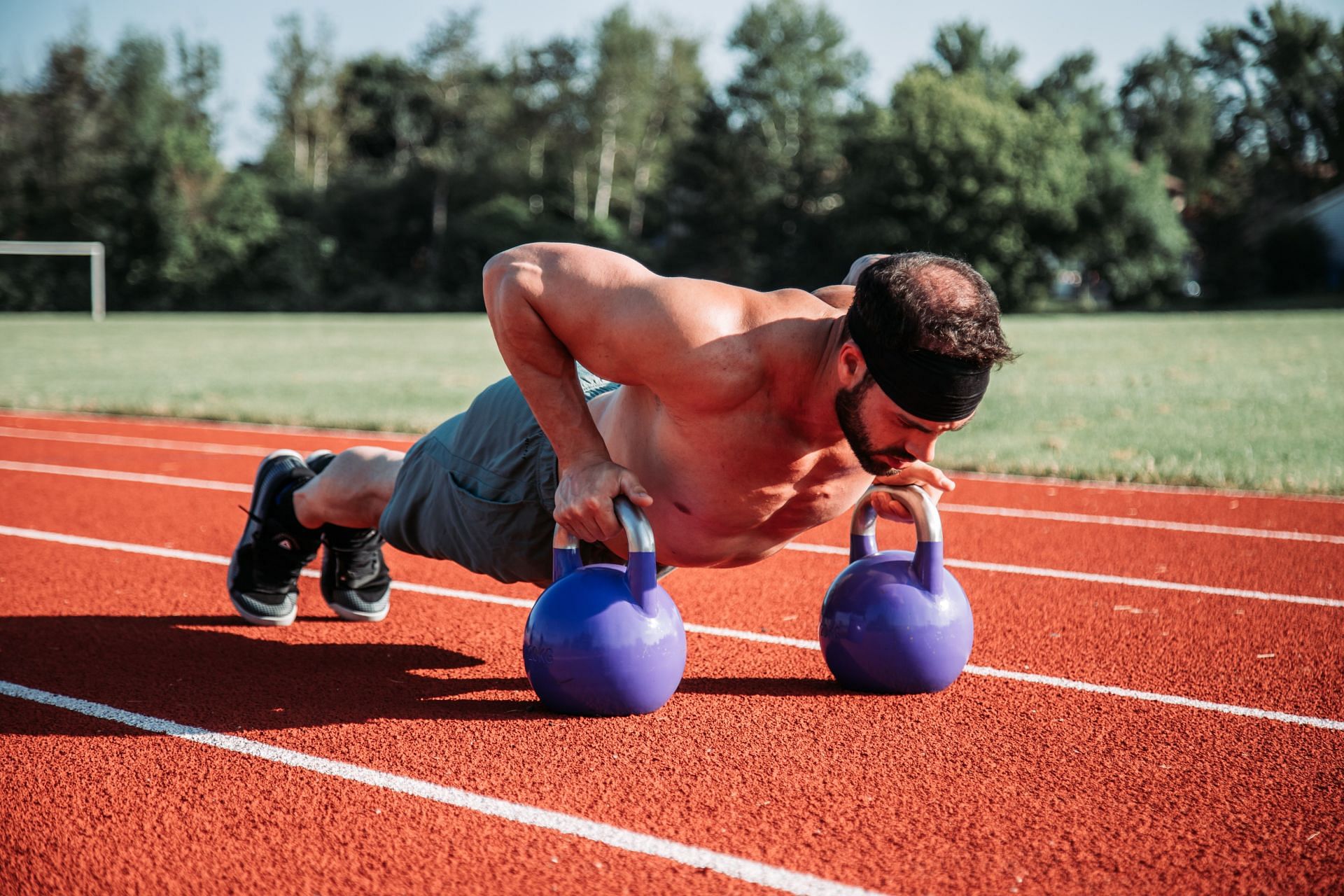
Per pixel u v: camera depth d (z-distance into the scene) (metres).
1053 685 3.22
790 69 52.44
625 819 2.31
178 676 3.36
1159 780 2.52
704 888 2.02
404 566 4.97
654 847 2.18
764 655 3.57
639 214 54.75
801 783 2.49
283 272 47.75
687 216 51.59
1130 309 44.25
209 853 2.18
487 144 52.06
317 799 2.43
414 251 51.84
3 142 46.50
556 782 2.50
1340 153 59.78
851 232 44.38
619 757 2.65
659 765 2.60
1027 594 4.37
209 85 55.47
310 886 2.04
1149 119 69.50
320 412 10.50
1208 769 2.58
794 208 51.06
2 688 3.23
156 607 4.23
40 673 3.38
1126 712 2.99
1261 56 64.00
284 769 2.60
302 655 3.58
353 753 2.70
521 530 3.06
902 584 3.09
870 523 3.28
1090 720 2.93
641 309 2.48
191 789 2.49
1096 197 43.12
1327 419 9.03
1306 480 6.62
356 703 3.09
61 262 45.72
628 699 2.87
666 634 2.86
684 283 2.52
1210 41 66.75
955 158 42.28
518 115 53.09
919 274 2.22
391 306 47.78
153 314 44.12
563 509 2.73
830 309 2.58
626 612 2.82
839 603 3.13
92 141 46.94
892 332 2.20
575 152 52.53
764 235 51.16
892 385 2.23
